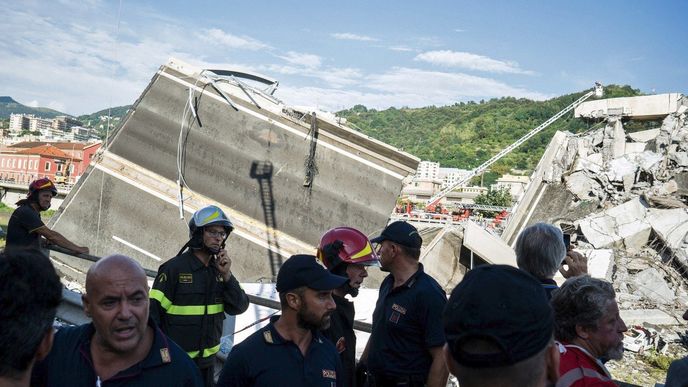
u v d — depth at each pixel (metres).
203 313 4.63
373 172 20.53
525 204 32.12
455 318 1.61
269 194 20.62
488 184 160.50
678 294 24.34
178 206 20.33
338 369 3.58
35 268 2.04
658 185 31.16
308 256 3.45
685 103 33.88
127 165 20.66
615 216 28.28
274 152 20.62
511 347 1.52
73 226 20.56
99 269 2.67
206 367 4.73
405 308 4.14
